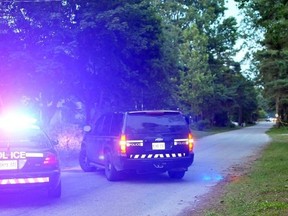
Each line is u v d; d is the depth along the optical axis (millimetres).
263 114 145125
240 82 65625
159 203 8727
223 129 60906
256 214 7043
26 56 17125
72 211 7961
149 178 12320
